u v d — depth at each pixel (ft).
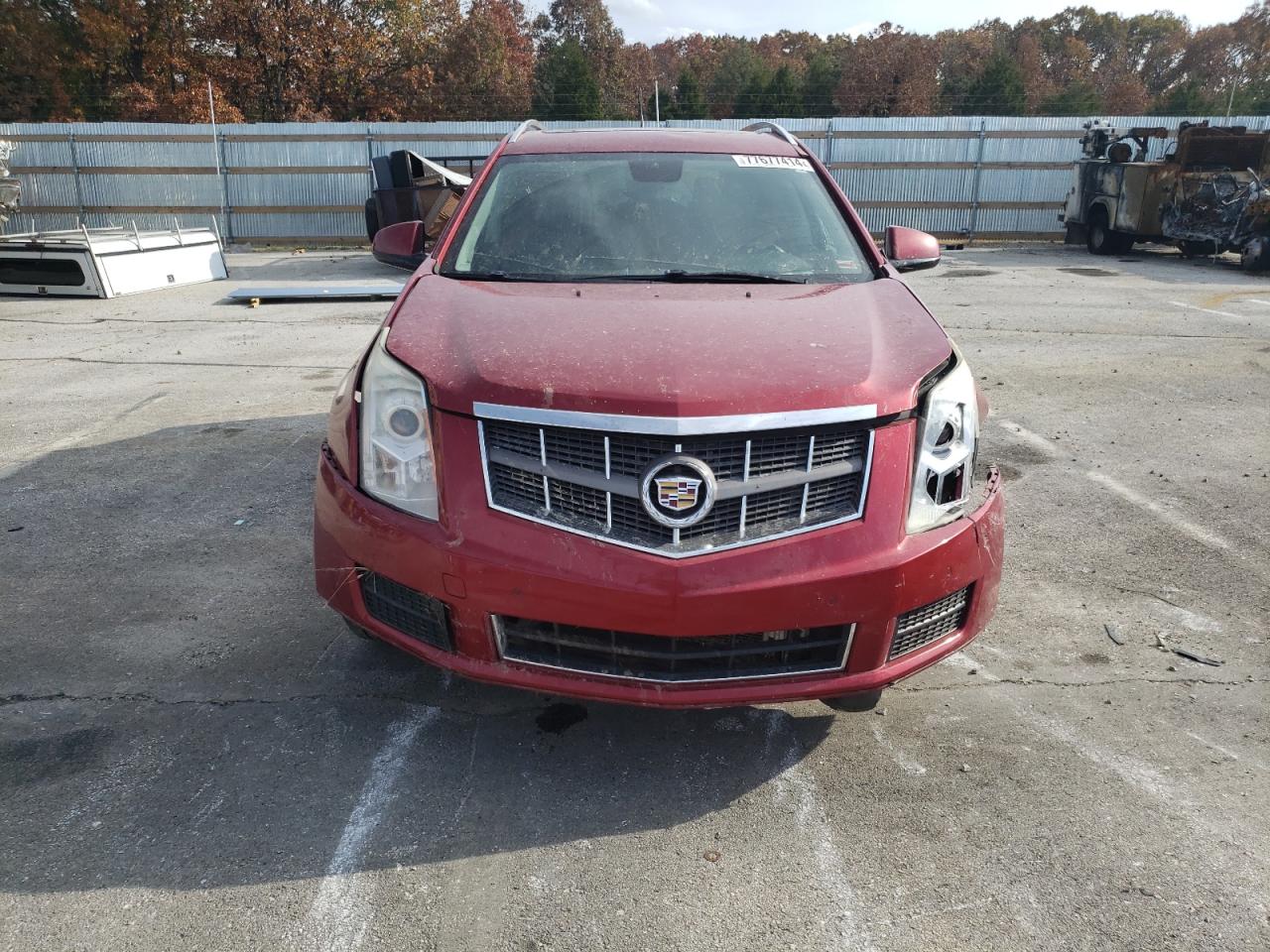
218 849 7.62
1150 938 6.85
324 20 124.57
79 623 11.37
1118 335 31.53
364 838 7.79
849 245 11.59
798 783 8.62
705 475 7.25
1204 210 53.11
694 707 7.75
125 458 17.83
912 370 8.18
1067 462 18.21
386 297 40.29
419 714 9.57
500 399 7.59
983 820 8.14
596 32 211.20
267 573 12.82
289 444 18.69
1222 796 8.49
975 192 72.79
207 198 73.00
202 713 9.52
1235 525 15.08
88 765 8.66
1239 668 10.80
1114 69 288.10
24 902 7.02
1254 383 24.66
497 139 71.72
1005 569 13.44
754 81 195.72
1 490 16.05
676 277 10.69
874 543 7.64
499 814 8.13
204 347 29.19
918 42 204.23
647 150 12.76
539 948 6.71
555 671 7.86
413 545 7.88
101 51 114.83
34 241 40.47
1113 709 9.93
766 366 7.86
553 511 7.59
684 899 7.20
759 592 7.39
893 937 6.86
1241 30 272.92
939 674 10.61
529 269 10.84
